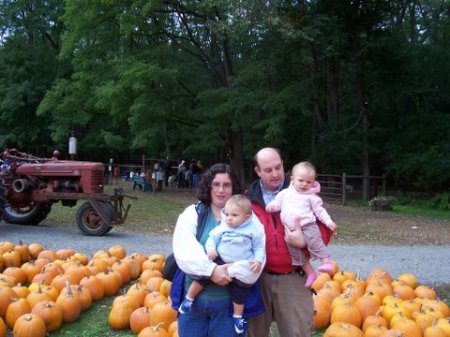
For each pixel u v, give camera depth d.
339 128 25.84
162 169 32.91
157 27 25.44
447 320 5.45
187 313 3.77
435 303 5.98
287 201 3.94
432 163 24.73
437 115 27.69
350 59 25.52
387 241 12.97
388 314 5.69
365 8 24.88
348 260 9.98
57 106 26.77
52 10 39.34
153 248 10.83
